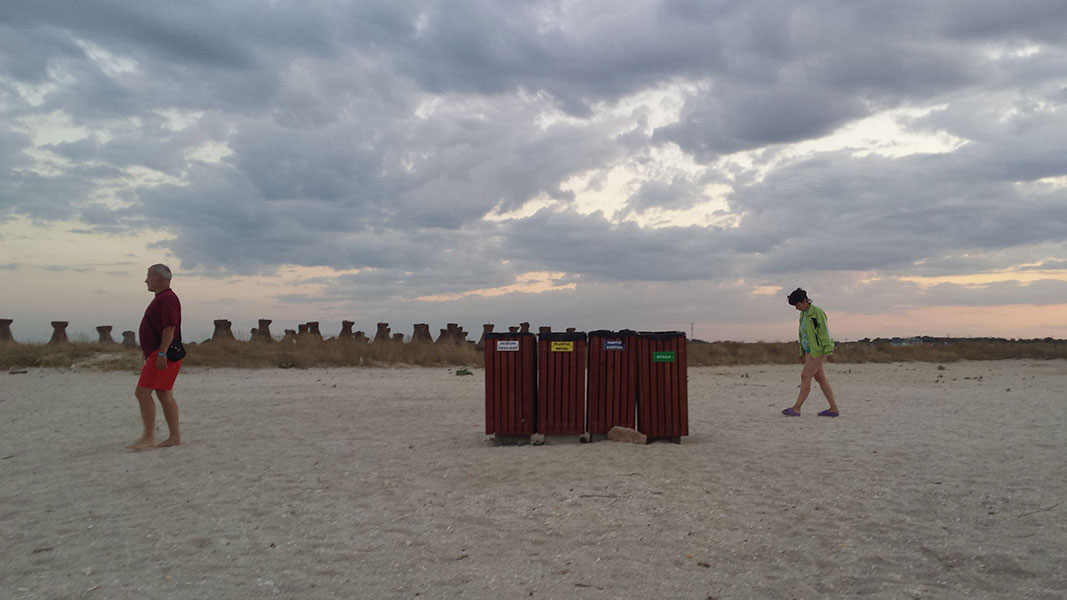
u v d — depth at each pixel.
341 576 4.63
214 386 18.28
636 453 8.61
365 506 6.32
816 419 12.06
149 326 9.34
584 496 6.58
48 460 8.50
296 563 4.87
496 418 9.63
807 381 12.52
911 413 12.94
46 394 15.84
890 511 5.98
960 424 11.27
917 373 28.88
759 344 39.12
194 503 6.43
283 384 19.11
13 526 5.79
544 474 7.51
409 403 14.55
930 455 8.40
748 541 5.27
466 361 28.69
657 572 4.68
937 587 4.36
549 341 9.77
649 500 6.41
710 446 9.16
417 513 6.09
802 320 12.57
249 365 24.81
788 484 6.95
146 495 6.74
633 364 9.76
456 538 5.41
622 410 9.77
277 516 6.01
